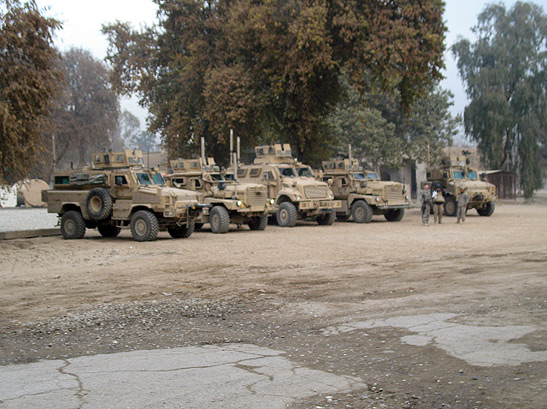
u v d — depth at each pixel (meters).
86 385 4.66
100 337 6.34
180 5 35.22
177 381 4.72
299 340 6.02
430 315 6.79
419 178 55.88
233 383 4.64
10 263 12.67
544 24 44.97
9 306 8.09
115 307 7.87
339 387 4.49
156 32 38.09
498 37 45.91
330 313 7.20
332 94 32.75
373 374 4.78
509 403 4.01
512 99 45.25
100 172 18.19
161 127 39.22
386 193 25.67
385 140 45.84
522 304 7.19
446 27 28.92
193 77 34.53
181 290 9.16
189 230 18.44
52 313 7.60
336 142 35.12
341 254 13.69
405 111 31.89
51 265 12.34
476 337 5.69
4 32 15.51
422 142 48.62
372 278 9.86
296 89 30.52
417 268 10.95
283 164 24.73
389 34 27.50
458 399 4.14
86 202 17.94
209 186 21.69
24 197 40.78
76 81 58.84
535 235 17.59
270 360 5.30
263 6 29.22
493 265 10.92
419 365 4.94
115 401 4.28
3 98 15.68
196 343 6.04
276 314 7.29
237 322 6.94
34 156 17.09
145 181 18.14
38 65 16.62
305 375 4.81
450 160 29.88
